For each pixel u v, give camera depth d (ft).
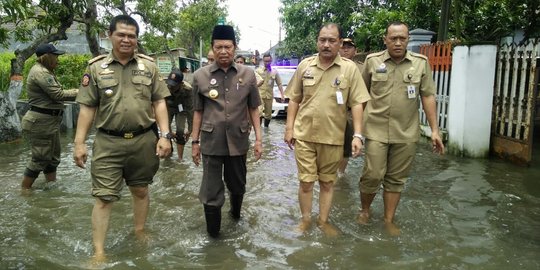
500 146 21.90
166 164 21.43
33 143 16.51
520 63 20.85
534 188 17.01
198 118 12.76
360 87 12.68
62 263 10.68
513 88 20.88
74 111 33.35
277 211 14.70
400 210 14.64
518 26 31.45
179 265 10.66
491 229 13.00
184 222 13.64
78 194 16.28
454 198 15.83
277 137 30.04
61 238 12.23
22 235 12.44
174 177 18.94
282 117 41.75
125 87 11.32
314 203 15.47
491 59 21.67
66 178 18.42
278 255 11.27
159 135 12.24
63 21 31.37
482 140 22.15
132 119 11.27
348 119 17.66
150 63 11.88
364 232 12.80
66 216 13.97
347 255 11.25
